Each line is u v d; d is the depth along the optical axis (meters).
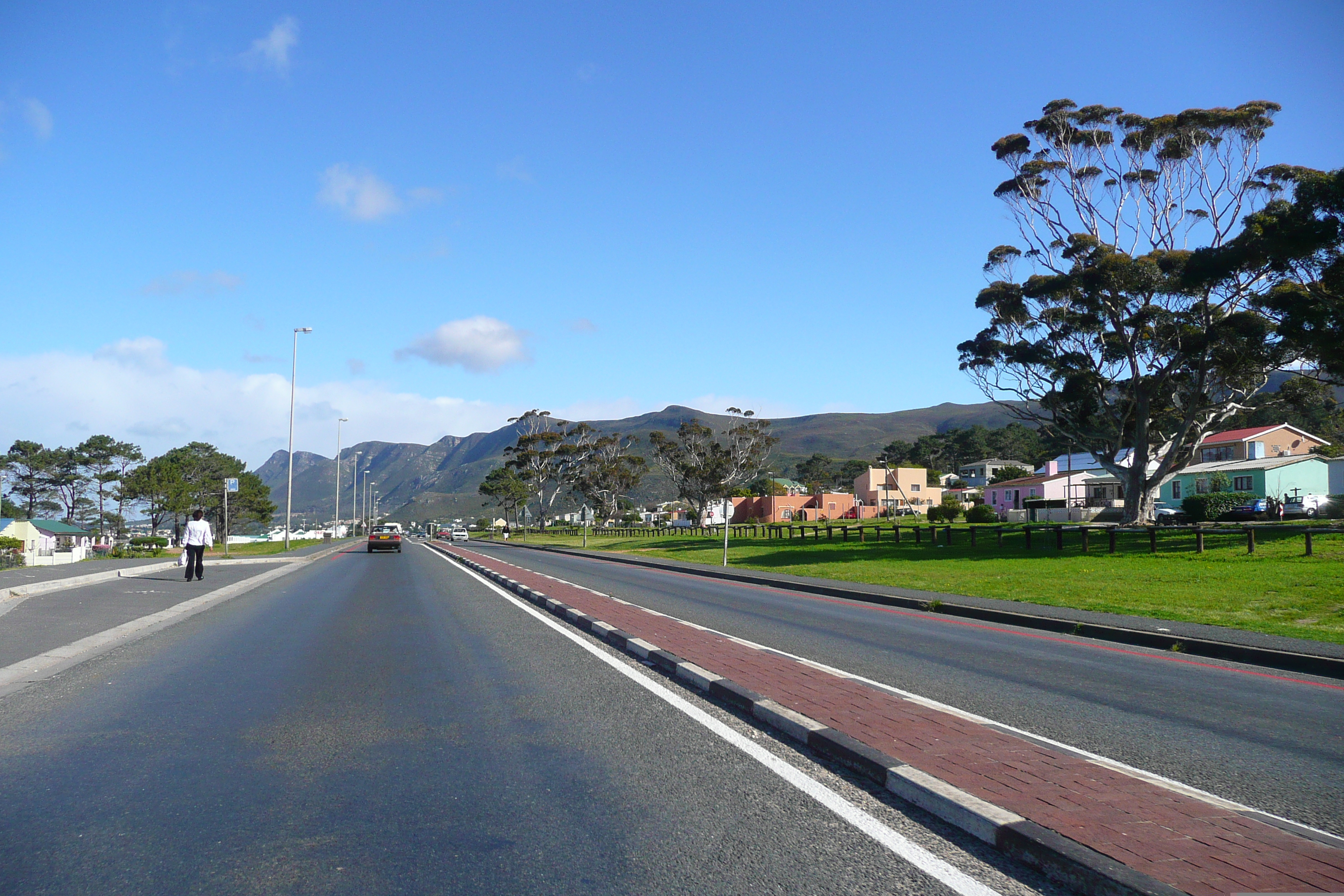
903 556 31.94
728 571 28.30
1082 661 10.55
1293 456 55.22
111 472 100.19
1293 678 9.58
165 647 11.02
